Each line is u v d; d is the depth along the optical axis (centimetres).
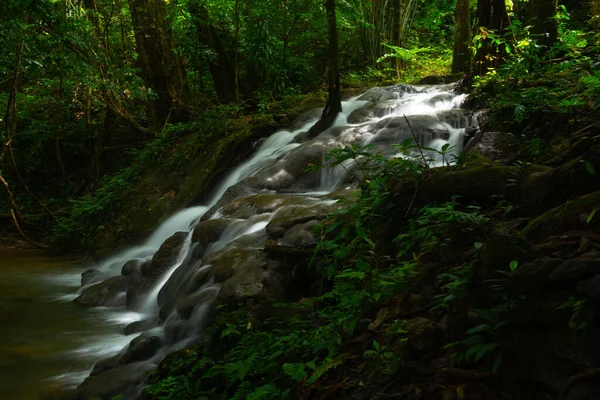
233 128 1163
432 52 1803
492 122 698
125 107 1540
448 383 288
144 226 1091
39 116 1714
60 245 1227
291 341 395
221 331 468
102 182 1434
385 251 456
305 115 1110
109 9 1541
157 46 1395
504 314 282
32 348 601
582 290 258
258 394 337
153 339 534
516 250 299
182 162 1194
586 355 251
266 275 519
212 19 1405
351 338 369
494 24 941
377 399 306
